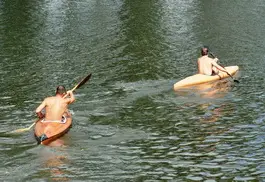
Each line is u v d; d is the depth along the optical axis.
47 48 36.28
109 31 42.59
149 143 18.39
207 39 38.81
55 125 18.92
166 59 32.50
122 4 58.28
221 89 25.34
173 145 18.20
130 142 18.45
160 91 25.20
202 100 23.59
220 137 18.92
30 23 46.75
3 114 21.92
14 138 18.73
